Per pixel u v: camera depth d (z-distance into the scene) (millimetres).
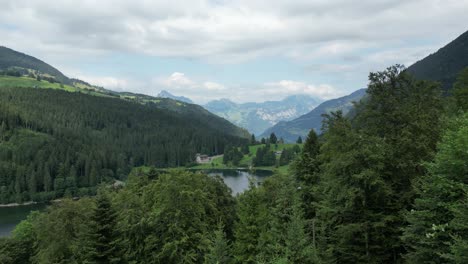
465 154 19984
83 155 185000
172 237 38000
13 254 51938
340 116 35875
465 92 39219
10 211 132250
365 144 27422
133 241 38625
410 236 21562
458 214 18062
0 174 152875
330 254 28297
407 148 27703
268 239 32344
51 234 38906
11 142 184750
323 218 32188
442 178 20250
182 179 41031
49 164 166250
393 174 27922
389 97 31266
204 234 39344
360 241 27703
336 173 29344
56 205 44812
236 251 37906
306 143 45812
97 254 32750
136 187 60312
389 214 27328
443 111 33594
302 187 39469
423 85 33250
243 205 39094
